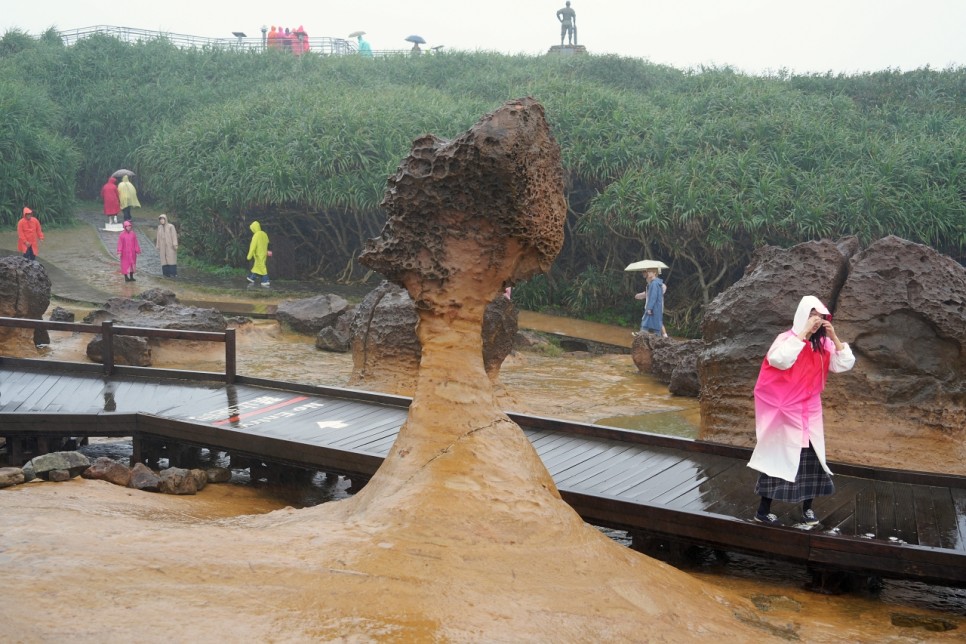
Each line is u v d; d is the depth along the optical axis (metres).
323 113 22.97
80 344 13.56
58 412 8.05
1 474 6.79
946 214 18.48
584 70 30.06
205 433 7.73
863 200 18.69
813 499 6.02
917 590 5.56
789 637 4.46
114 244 24.31
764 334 8.20
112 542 4.25
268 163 22.12
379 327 11.16
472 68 30.94
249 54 33.91
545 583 4.25
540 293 21.33
